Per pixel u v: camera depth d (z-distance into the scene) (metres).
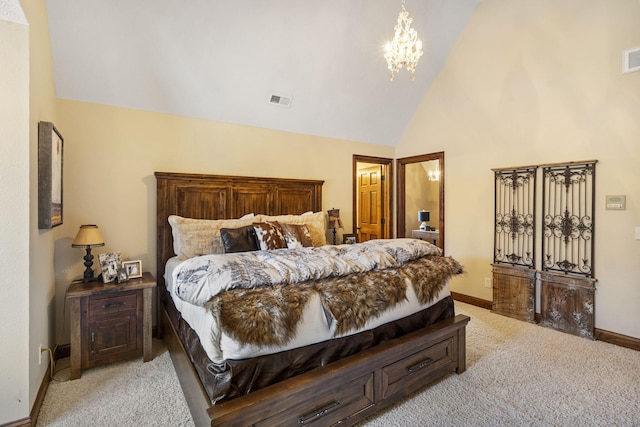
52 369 2.46
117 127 3.12
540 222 3.52
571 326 3.24
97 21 2.59
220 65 3.24
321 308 1.85
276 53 3.35
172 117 3.40
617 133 2.99
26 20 1.82
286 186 4.13
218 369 1.54
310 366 1.77
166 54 2.98
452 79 4.38
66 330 2.84
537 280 3.55
